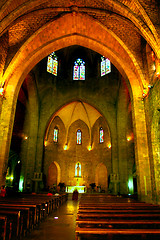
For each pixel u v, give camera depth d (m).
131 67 15.59
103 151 27.00
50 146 27.67
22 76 15.60
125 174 21.94
